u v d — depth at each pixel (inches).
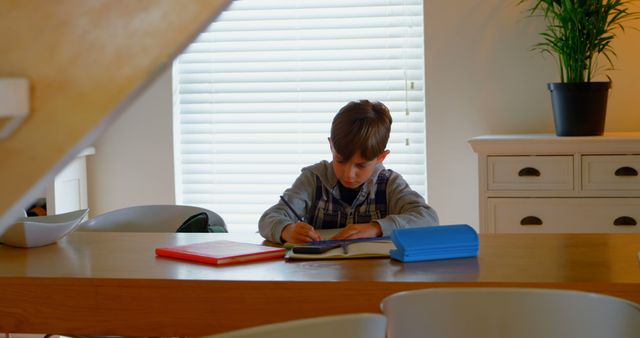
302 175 98.3
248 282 60.8
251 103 156.0
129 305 62.6
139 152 158.1
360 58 151.4
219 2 12.5
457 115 148.5
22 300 64.0
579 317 43.1
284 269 65.6
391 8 149.9
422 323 44.1
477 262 67.7
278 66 154.3
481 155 127.7
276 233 81.0
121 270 66.3
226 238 85.4
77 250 78.0
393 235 69.4
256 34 154.3
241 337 33.3
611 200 124.6
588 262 66.9
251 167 157.6
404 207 91.9
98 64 12.3
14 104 11.6
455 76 147.9
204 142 158.1
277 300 60.6
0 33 12.2
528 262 67.4
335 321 35.4
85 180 158.1
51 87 12.2
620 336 41.7
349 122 89.8
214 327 61.6
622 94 143.4
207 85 156.8
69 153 12.3
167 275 63.5
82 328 63.4
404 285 59.3
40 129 12.3
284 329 34.3
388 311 43.1
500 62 146.6
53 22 12.2
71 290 63.2
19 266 69.0
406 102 151.1
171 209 113.1
